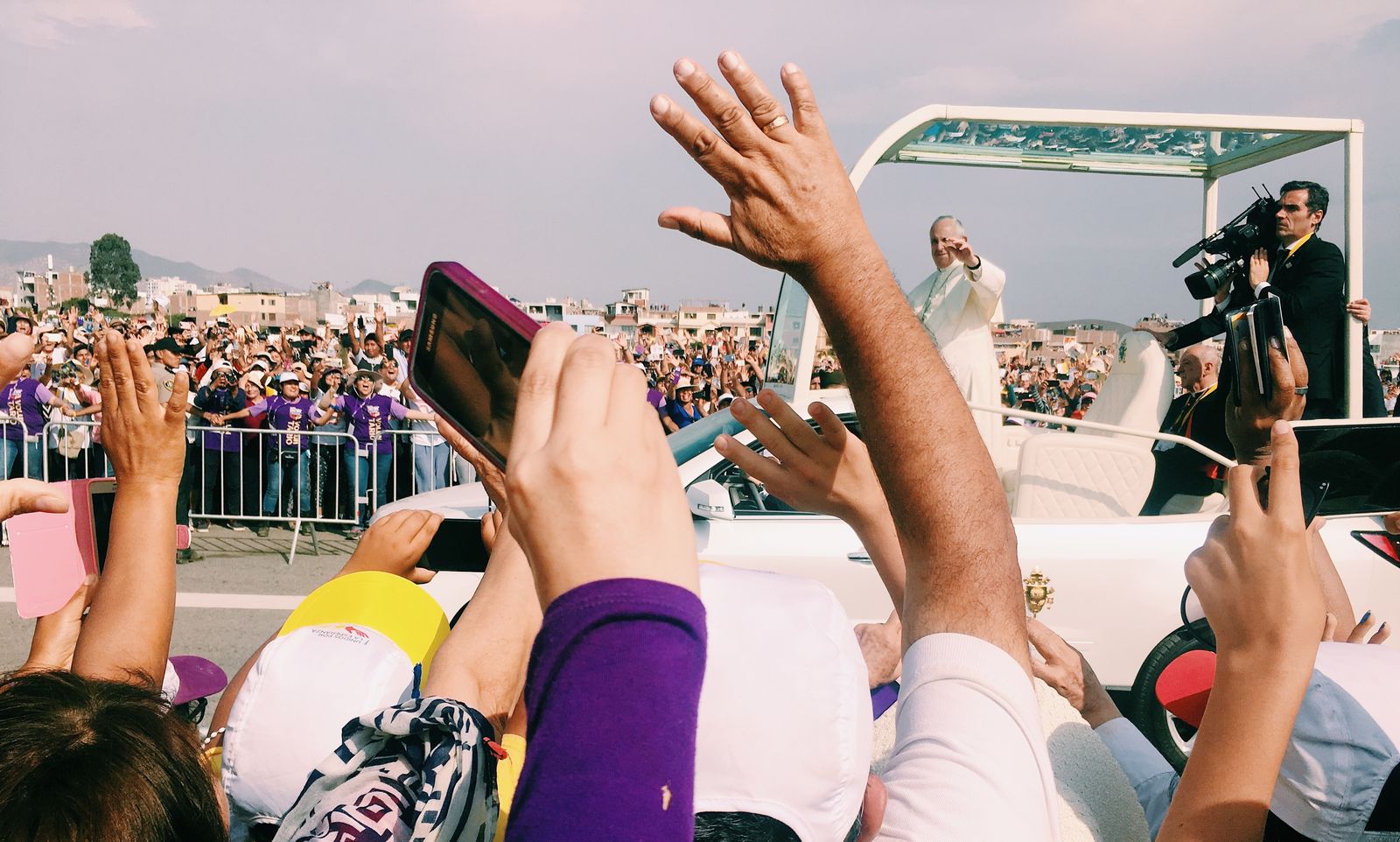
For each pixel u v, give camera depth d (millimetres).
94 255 147500
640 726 414
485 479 1030
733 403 1029
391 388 8398
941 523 818
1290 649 880
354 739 704
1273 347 3371
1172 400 4848
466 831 645
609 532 437
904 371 792
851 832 786
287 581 6707
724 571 837
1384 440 3209
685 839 409
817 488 1024
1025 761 766
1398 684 1133
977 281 4660
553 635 434
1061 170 5344
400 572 1346
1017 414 4035
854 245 763
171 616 1130
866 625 1514
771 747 713
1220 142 5121
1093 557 3988
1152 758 1489
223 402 8539
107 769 706
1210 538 938
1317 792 1060
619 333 16594
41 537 1187
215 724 1368
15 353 860
